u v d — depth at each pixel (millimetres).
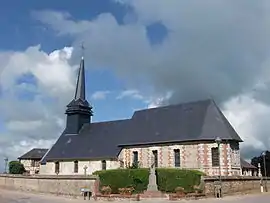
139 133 45500
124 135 47312
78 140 52531
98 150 47781
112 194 30297
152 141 42625
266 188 38438
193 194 29016
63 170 49906
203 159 38438
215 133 38875
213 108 42031
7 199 31844
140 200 28391
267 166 61219
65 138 54625
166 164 40875
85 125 55000
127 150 44562
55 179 37500
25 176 43000
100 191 32281
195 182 30812
